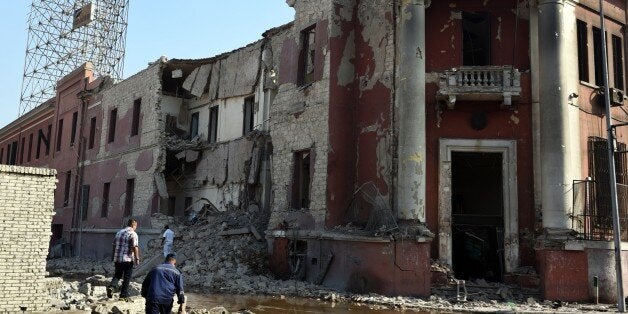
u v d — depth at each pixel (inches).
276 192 884.0
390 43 767.7
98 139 1433.3
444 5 770.2
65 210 1528.1
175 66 1230.3
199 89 1232.8
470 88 711.1
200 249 931.3
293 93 879.7
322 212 776.3
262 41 1081.4
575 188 685.9
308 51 882.1
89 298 510.3
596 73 796.6
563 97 698.8
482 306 613.3
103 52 1674.5
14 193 442.9
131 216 1221.7
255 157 1042.7
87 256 1362.0
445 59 756.6
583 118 753.6
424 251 679.1
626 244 713.6
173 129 1294.3
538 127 725.9
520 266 707.4
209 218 1066.7
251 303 614.9
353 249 716.7
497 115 742.5
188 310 510.3
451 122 745.6
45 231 455.2
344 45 818.2
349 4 833.5
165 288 353.7
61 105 1662.2
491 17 765.3
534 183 720.3
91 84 1510.8
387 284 677.3
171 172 1283.2
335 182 780.0
